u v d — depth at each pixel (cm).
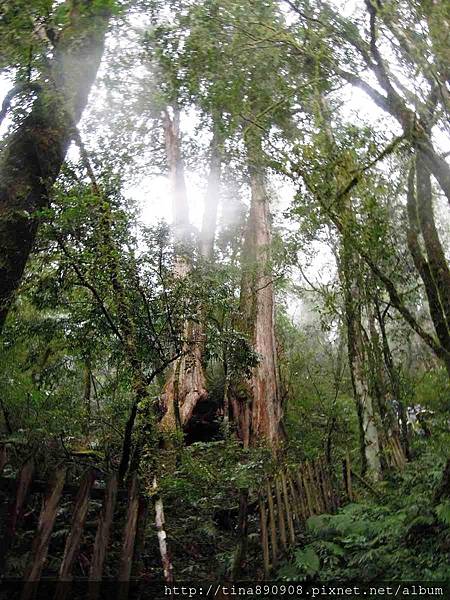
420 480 629
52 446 571
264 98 670
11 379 709
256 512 660
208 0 633
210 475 644
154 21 646
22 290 599
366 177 569
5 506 379
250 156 757
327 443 934
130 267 570
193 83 661
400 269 761
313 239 796
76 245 544
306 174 579
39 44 580
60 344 670
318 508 604
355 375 871
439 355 536
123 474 511
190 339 672
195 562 551
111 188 601
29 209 586
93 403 814
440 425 783
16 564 396
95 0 570
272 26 632
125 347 562
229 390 1143
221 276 757
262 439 1016
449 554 441
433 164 528
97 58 653
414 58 530
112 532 482
